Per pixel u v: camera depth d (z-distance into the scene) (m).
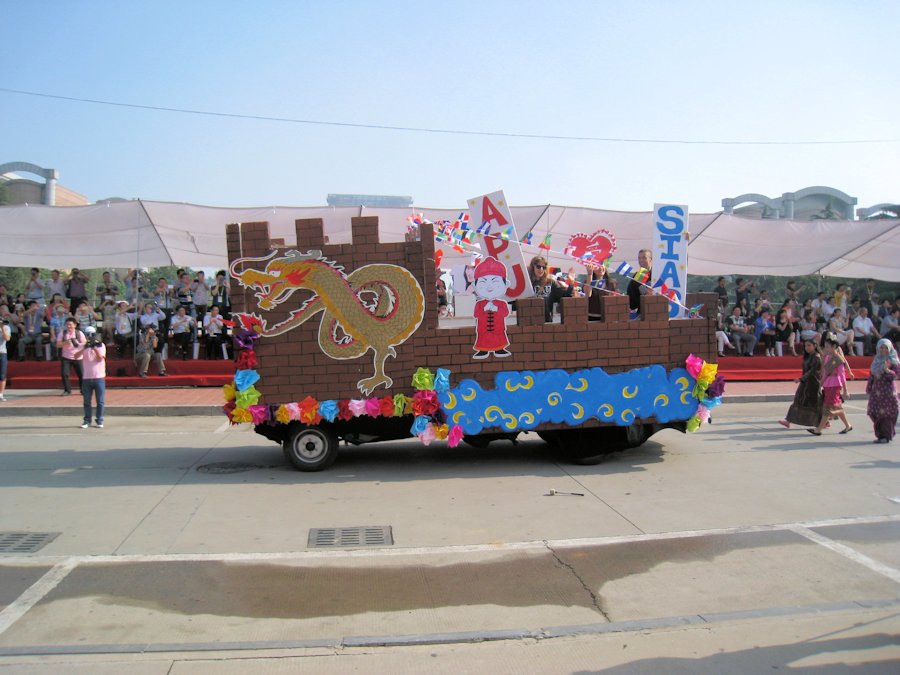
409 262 8.70
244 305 8.57
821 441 11.06
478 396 8.80
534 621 4.91
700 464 9.46
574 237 9.95
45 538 6.45
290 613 5.00
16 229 17.11
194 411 13.95
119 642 4.55
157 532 6.65
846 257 21.00
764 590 5.42
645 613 5.03
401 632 4.73
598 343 9.01
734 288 30.83
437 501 7.72
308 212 16.73
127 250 18.66
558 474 8.91
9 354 17.72
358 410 8.55
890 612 5.04
